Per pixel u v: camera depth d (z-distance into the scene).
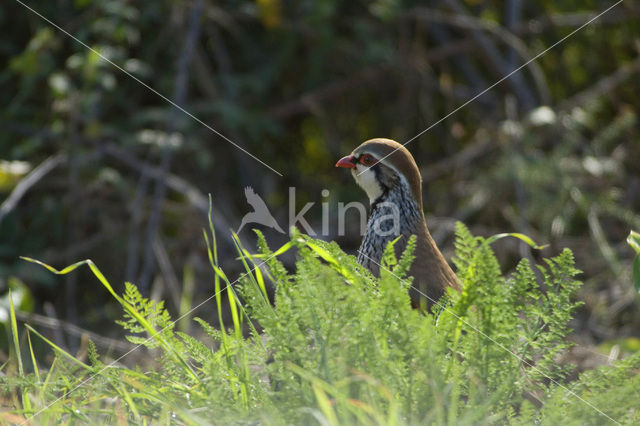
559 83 15.42
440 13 15.08
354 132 15.38
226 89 13.95
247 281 5.08
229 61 14.68
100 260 12.96
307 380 4.54
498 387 4.65
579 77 15.48
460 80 15.65
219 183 14.34
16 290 9.56
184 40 13.36
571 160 13.05
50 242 13.02
